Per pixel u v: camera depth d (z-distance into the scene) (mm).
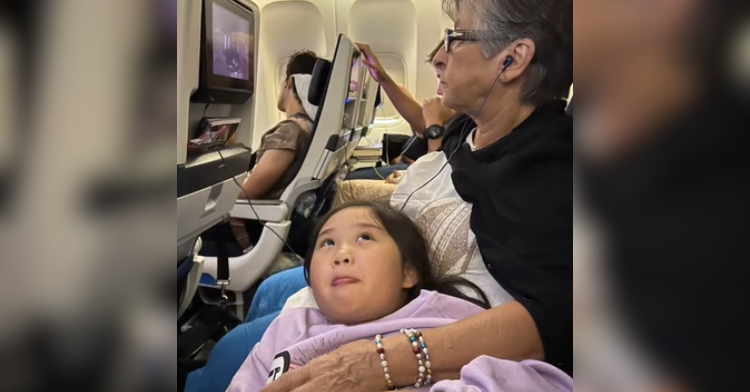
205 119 1230
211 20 1134
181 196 1064
